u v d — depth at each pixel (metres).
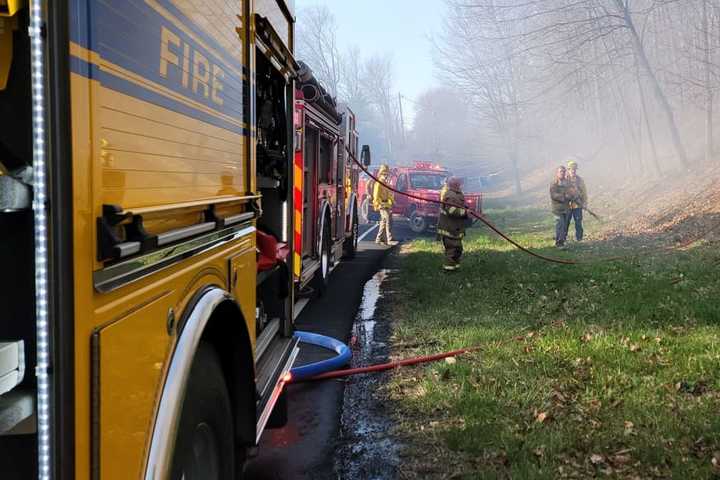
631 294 8.08
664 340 6.05
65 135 1.42
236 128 3.04
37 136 1.36
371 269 12.98
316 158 9.09
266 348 4.32
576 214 14.91
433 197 21.19
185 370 2.02
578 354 5.81
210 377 2.45
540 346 6.12
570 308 7.75
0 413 1.29
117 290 1.67
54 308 1.39
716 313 6.81
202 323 2.19
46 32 1.38
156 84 1.99
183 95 2.25
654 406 4.57
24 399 1.36
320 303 9.44
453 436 4.30
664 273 9.48
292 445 4.46
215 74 2.68
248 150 3.29
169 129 2.11
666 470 3.74
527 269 10.96
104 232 1.57
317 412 5.08
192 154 2.36
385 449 4.34
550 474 3.70
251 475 4.02
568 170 14.73
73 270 1.44
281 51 4.59
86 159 1.51
